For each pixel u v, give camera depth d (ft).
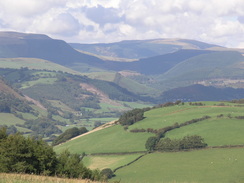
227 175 504.02
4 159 239.09
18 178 182.29
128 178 531.09
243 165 542.16
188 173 530.68
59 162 275.80
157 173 547.49
